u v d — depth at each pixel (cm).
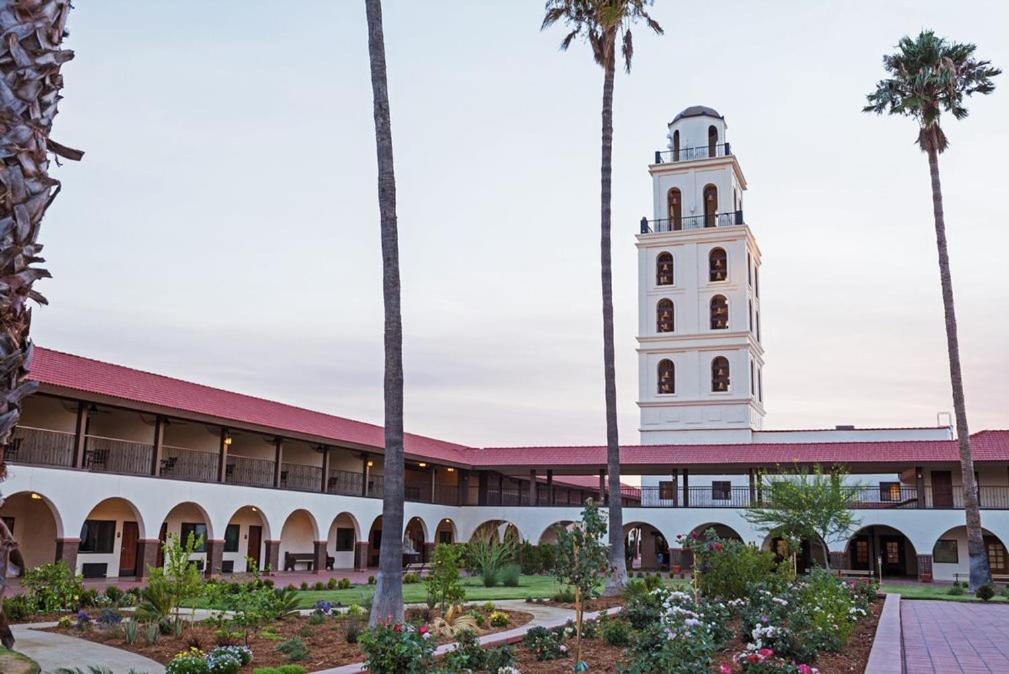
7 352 395
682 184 5012
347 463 3934
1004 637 1412
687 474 3856
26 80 397
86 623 1341
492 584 2597
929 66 2919
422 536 4244
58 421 2631
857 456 3562
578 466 3997
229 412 2886
